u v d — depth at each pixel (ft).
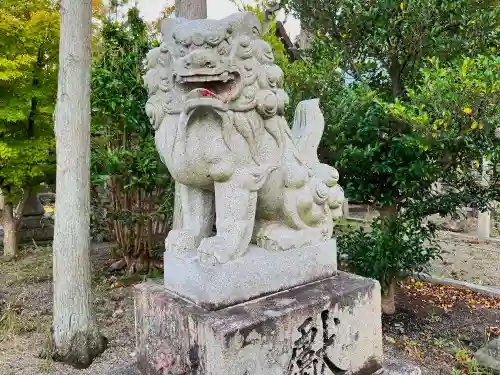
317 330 5.54
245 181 5.49
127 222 14.93
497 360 9.18
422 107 8.81
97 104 14.03
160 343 5.59
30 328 11.73
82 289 10.18
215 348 4.69
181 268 5.59
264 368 4.98
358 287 6.08
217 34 5.01
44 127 18.43
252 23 5.49
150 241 15.75
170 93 5.53
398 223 11.14
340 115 10.53
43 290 14.87
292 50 16.39
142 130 14.05
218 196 5.56
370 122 9.98
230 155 5.43
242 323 4.83
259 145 5.78
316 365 5.56
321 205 6.36
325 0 11.65
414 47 10.88
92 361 10.03
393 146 10.09
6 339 11.03
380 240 10.48
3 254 19.43
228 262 5.29
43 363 9.83
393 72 11.81
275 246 5.84
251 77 5.42
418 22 10.34
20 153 17.34
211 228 6.11
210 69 4.99
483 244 20.67
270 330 5.01
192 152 5.37
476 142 9.48
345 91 11.22
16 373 9.36
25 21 17.17
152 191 15.20
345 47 11.92
